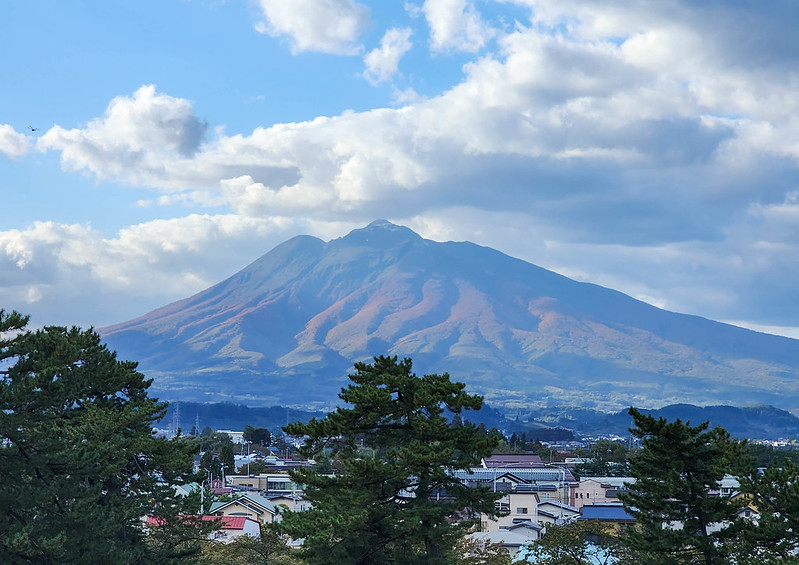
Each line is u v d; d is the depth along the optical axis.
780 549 39.69
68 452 39.81
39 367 40.38
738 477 42.28
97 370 47.72
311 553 38.50
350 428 40.56
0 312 41.62
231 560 72.69
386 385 40.03
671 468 43.28
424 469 38.66
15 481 39.03
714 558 41.34
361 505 38.31
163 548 48.41
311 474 40.69
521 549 92.94
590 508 111.81
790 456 46.78
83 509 39.44
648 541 42.88
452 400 40.31
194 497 48.22
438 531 37.91
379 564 38.88
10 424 37.72
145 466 48.88
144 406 47.97
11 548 35.75
